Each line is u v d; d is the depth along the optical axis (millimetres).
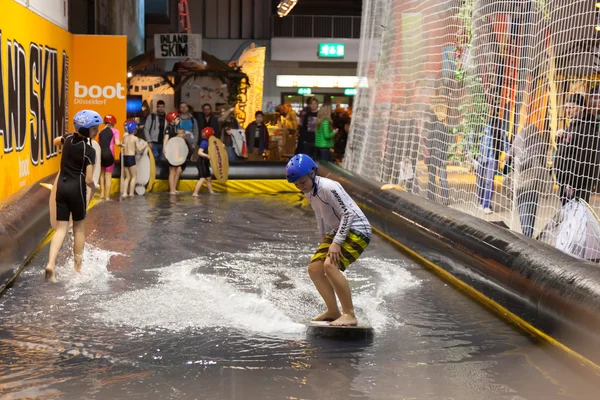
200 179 14766
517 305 5809
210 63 20328
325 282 5598
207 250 8641
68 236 9492
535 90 8836
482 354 5016
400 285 7109
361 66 16016
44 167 12688
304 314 5930
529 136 8883
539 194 8680
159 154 16422
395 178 13289
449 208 8469
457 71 11039
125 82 15758
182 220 11102
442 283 7250
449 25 10953
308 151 16766
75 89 15703
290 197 14734
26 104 11320
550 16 8453
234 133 16859
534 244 6148
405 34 13117
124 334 5309
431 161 11828
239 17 31953
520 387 4379
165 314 5844
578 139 7883
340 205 5320
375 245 9438
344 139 20359
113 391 4195
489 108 10172
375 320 5828
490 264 6406
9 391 4180
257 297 6406
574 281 5125
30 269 7484
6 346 5008
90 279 7043
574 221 6570
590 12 7855
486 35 10039
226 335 5320
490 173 10289
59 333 5312
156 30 32281
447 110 11438
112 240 9211
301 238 9633
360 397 4156
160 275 7246
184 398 4094
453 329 5633
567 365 4805
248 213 12102
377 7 15117
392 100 13734
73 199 7152
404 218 9055
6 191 9969
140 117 18250
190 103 20750
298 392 4207
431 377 4520
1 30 9727
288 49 31094
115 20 21188
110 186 13867
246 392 4199
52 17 13484
